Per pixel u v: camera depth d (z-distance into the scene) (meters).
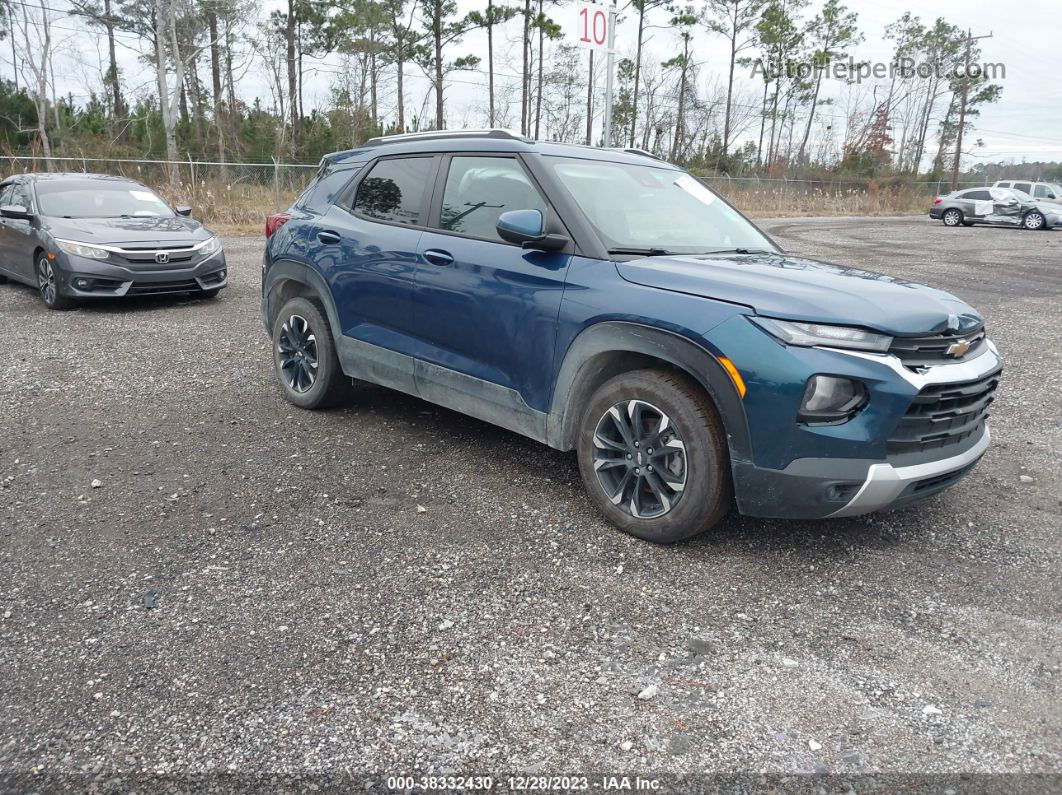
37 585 3.00
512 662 2.60
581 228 3.66
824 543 3.51
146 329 7.77
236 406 5.35
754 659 2.65
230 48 34.47
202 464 4.28
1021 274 13.68
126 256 8.41
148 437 4.69
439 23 39.94
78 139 29.73
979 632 2.84
